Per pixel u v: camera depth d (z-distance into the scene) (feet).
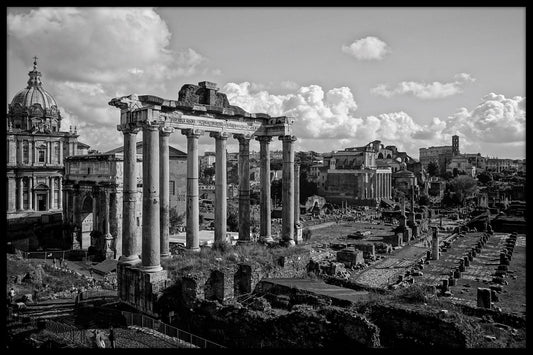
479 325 84.48
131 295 111.86
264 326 87.61
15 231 261.24
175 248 207.82
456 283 180.04
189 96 128.67
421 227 378.53
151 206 110.32
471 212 484.74
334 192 637.30
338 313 80.89
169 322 103.86
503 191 607.37
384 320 84.23
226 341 92.99
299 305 94.68
